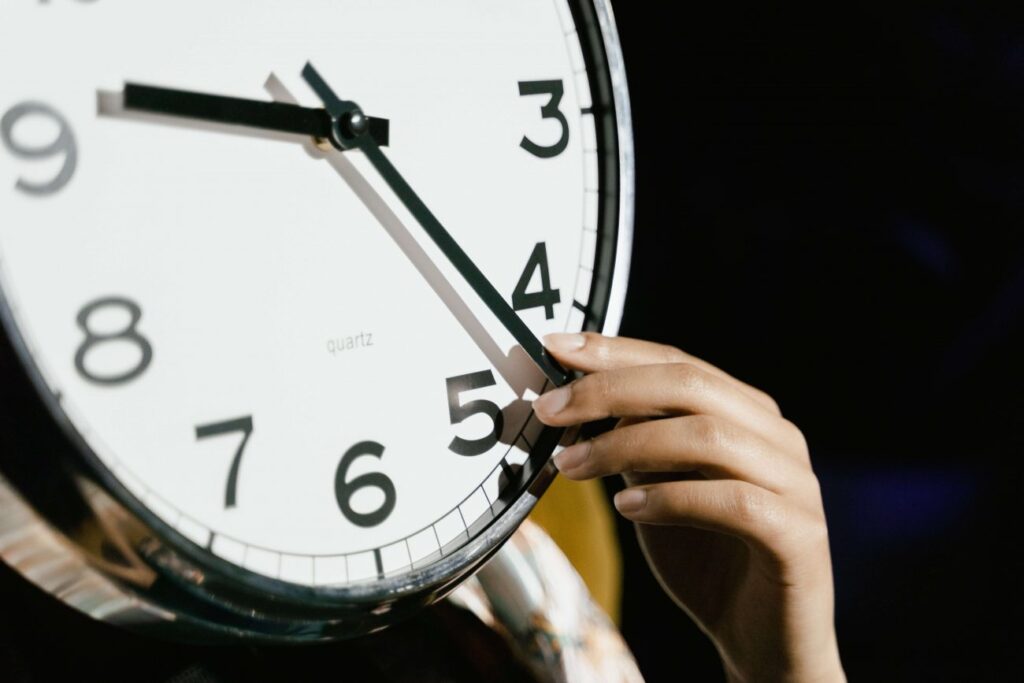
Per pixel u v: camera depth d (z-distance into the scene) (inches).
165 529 16.0
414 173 18.7
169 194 16.4
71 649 19.8
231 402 16.9
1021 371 53.5
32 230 15.5
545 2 20.3
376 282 18.2
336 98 17.5
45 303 15.5
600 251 21.1
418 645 22.6
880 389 55.4
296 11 17.5
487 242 19.6
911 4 51.1
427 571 18.5
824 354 55.5
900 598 52.5
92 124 15.9
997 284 52.9
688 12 52.9
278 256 17.3
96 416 15.8
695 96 54.1
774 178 54.6
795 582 22.3
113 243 16.0
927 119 52.7
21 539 15.9
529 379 20.2
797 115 54.1
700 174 54.9
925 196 53.5
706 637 50.3
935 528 53.7
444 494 18.9
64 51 15.7
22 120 15.5
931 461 55.1
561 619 23.9
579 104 20.8
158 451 16.3
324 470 17.6
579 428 21.2
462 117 19.2
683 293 55.6
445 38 19.0
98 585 16.3
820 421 55.9
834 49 52.7
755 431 21.7
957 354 54.0
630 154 21.0
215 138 16.8
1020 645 50.8
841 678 24.7
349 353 17.9
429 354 18.8
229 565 16.5
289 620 17.2
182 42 16.5
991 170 52.0
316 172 17.6
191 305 16.6
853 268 54.5
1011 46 50.7
